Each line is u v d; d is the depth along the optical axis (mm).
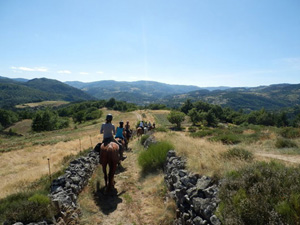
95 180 8375
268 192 3674
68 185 6395
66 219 5215
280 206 3256
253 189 3791
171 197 5895
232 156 6754
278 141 11336
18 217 4453
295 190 3520
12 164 18766
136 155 12867
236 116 113562
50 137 43094
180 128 59531
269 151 10109
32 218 4555
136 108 155000
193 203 4531
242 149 7363
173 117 60219
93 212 6043
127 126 15250
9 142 38875
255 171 4457
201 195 4621
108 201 6746
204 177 5117
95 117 109188
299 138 13273
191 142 10539
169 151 8617
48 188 6598
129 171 9805
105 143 7605
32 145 30688
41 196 5281
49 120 77125
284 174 4117
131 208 6273
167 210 5684
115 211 6125
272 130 18078
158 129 23953
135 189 7719
